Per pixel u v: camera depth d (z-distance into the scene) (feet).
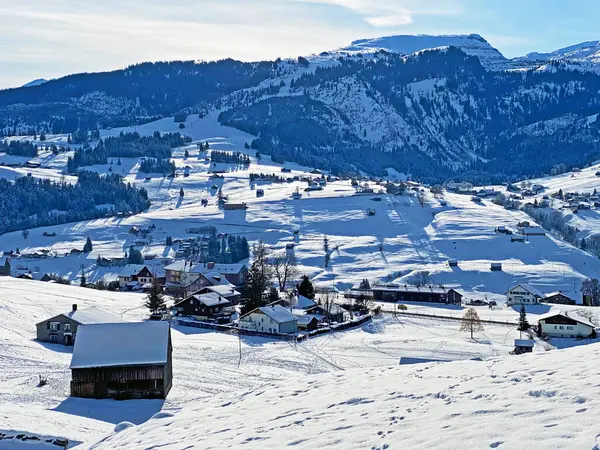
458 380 63.93
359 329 342.44
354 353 273.33
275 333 311.06
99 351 194.18
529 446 39.24
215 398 85.35
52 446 97.60
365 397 64.39
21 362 230.68
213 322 349.82
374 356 266.77
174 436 65.36
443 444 43.19
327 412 61.31
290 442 52.75
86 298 386.52
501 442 41.01
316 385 79.36
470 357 268.82
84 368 188.85
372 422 53.42
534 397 50.55
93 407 179.52
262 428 60.03
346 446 48.03
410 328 347.15
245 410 71.41
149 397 190.90
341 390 72.23
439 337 319.68
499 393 54.08
